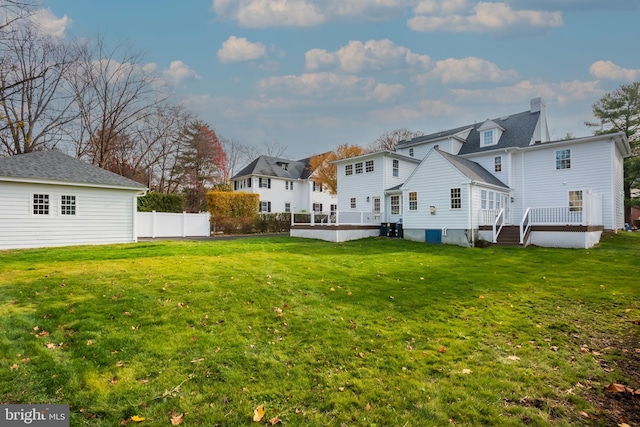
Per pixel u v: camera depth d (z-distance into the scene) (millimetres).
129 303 5785
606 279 8516
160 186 38406
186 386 3387
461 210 16906
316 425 2832
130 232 17141
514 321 5484
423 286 7707
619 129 34125
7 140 24406
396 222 21781
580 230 14461
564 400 3215
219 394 3264
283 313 5582
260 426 2809
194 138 41594
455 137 24609
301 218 26422
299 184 40750
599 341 4719
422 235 18453
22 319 4961
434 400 3195
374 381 3539
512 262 11242
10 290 6395
